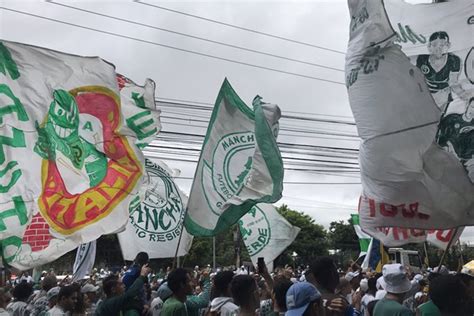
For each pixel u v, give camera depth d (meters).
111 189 6.66
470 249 31.41
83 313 7.09
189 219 7.87
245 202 7.72
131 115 7.54
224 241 51.16
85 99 6.72
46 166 6.29
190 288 5.82
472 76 5.20
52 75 6.53
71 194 6.41
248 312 4.87
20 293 7.86
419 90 4.98
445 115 5.22
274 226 11.22
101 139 6.74
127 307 6.15
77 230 6.34
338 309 4.39
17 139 6.19
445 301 4.09
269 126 7.95
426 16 5.55
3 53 6.28
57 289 7.82
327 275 4.64
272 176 7.78
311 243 54.94
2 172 6.02
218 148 8.34
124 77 7.57
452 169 4.93
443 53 5.37
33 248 6.09
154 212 10.28
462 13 5.41
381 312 4.84
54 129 6.45
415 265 26.72
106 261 44.84
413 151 5.00
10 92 6.25
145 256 7.09
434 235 6.73
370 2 5.31
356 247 58.16
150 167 10.43
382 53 5.20
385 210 5.27
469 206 4.98
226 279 5.91
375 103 5.20
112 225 6.54
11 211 5.97
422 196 5.05
